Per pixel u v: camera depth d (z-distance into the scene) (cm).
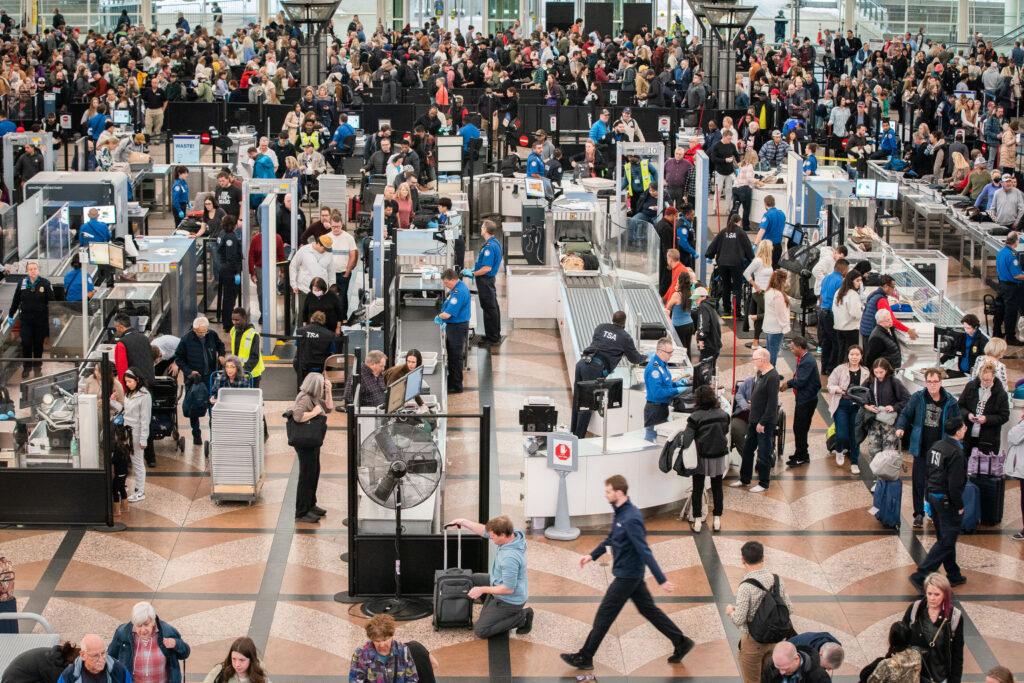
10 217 3070
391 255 2636
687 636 1733
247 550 1961
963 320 2392
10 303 2808
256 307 3069
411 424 1794
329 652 1700
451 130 4650
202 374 2319
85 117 4506
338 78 4759
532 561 1936
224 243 2875
